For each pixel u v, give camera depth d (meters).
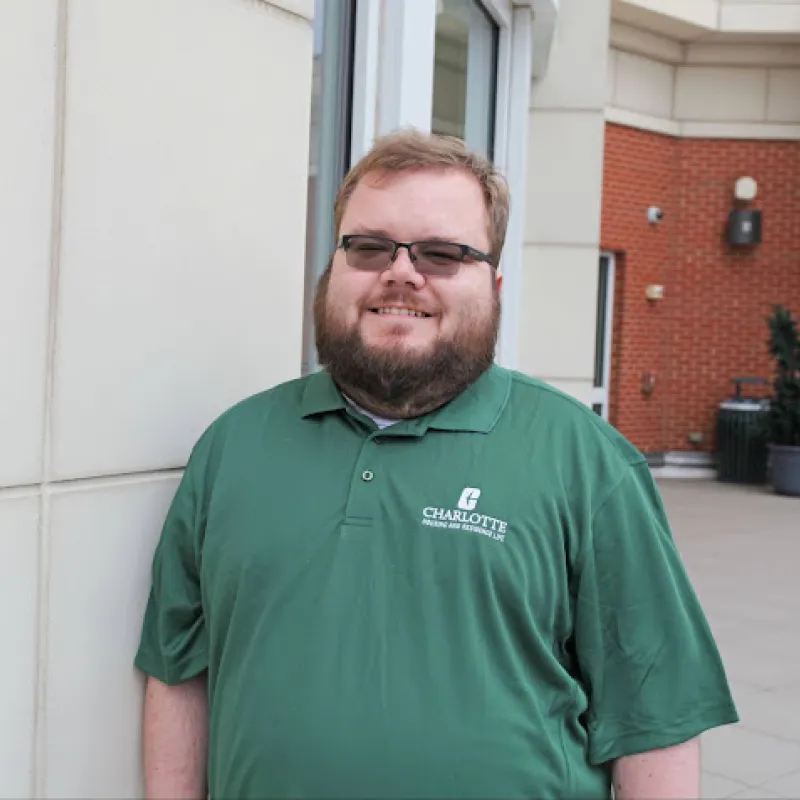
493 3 5.92
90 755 1.92
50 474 1.80
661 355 12.87
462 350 1.79
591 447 1.80
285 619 1.73
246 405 1.96
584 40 8.38
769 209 12.75
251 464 1.85
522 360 8.59
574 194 8.48
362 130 3.51
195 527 1.90
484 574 1.69
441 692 1.66
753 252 12.80
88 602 1.90
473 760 1.64
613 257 12.48
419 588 1.69
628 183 12.34
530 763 1.67
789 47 12.48
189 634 1.95
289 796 1.67
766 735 4.26
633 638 1.76
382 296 1.79
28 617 1.78
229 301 2.19
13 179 1.70
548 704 1.73
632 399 12.61
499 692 1.67
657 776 1.76
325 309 1.86
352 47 3.52
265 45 2.26
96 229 1.86
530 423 1.81
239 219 2.20
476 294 1.81
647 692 1.75
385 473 1.76
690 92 12.70
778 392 11.68
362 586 1.71
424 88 3.67
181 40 2.03
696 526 9.43
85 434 1.86
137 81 1.93
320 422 1.86
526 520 1.72
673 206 12.80
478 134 6.10
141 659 1.99
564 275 8.53
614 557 1.77
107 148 1.87
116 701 1.97
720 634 5.80
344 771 1.65
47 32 1.74
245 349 2.24
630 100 12.24
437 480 1.75
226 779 1.76
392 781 1.64
